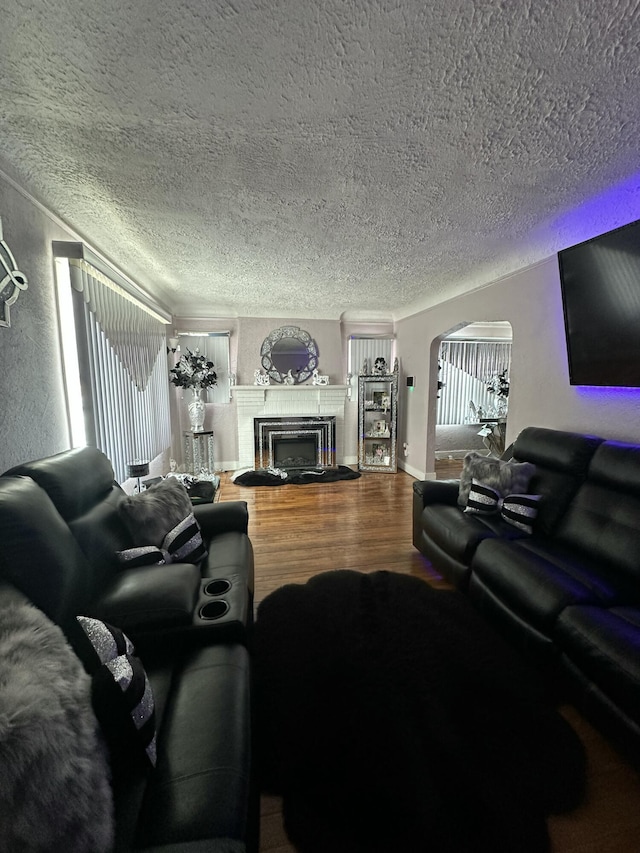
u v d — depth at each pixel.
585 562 1.93
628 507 1.94
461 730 1.43
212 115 1.40
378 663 1.77
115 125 1.45
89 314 2.32
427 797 1.20
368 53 1.13
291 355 5.50
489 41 1.09
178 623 1.33
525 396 3.04
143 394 3.60
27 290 1.80
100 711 0.80
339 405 5.73
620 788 1.24
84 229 2.39
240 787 0.84
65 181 1.86
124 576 1.49
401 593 2.37
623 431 2.31
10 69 1.16
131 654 1.02
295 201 2.11
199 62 1.15
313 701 1.56
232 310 5.19
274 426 5.45
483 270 3.42
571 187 1.99
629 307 2.01
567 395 2.67
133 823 0.77
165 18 1.00
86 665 0.89
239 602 1.50
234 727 0.99
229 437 5.53
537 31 1.06
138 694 0.88
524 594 1.73
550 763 1.32
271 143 1.58
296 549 3.04
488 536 2.25
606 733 1.33
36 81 1.21
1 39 1.04
